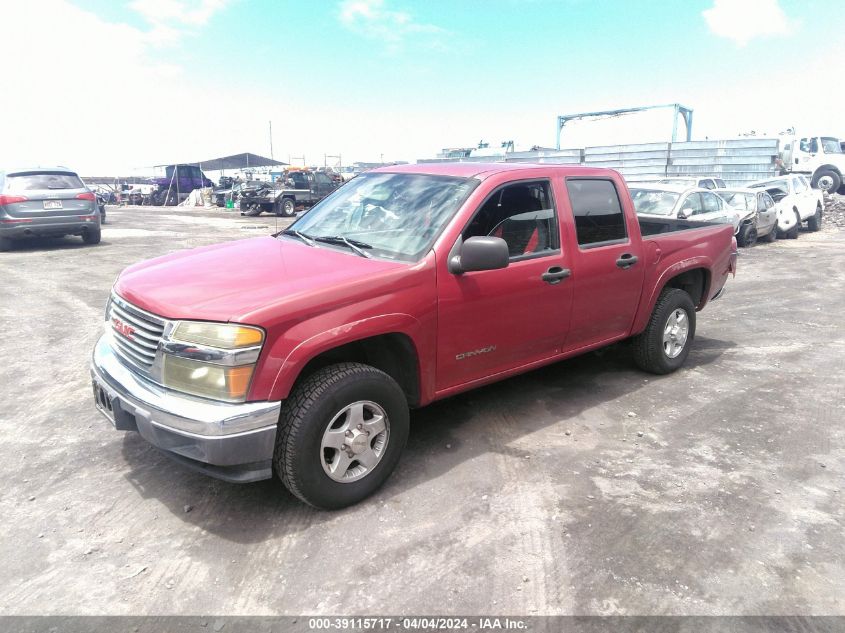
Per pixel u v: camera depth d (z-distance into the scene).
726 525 3.16
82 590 2.62
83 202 13.05
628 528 3.12
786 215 17.30
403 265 3.42
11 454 3.81
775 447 4.08
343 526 3.10
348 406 3.14
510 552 2.91
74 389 4.95
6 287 8.88
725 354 6.22
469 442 4.08
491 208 3.81
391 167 4.55
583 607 2.55
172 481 3.52
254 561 2.82
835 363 5.93
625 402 4.84
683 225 6.30
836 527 3.16
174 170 40.72
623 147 26.45
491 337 3.84
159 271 3.48
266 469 2.93
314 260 3.52
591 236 4.47
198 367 2.83
